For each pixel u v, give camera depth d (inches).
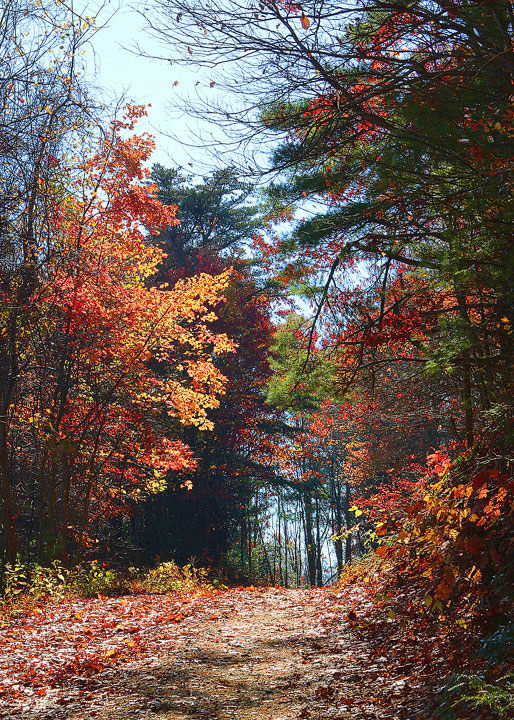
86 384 751.7
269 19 282.7
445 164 319.3
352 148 351.3
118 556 1028.5
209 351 1333.7
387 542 443.8
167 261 1513.3
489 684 196.7
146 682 295.6
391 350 573.9
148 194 734.5
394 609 360.2
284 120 309.9
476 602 282.2
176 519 1279.5
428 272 394.3
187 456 826.2
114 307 713.6
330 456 1692.9
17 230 589.3
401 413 635.5
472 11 277.4
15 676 304.5
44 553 690.8
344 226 382.9
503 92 280.2
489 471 257.6
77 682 298.7
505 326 350.0
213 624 428.5
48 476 796.0
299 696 264.2
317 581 1953.7
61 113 583.8
